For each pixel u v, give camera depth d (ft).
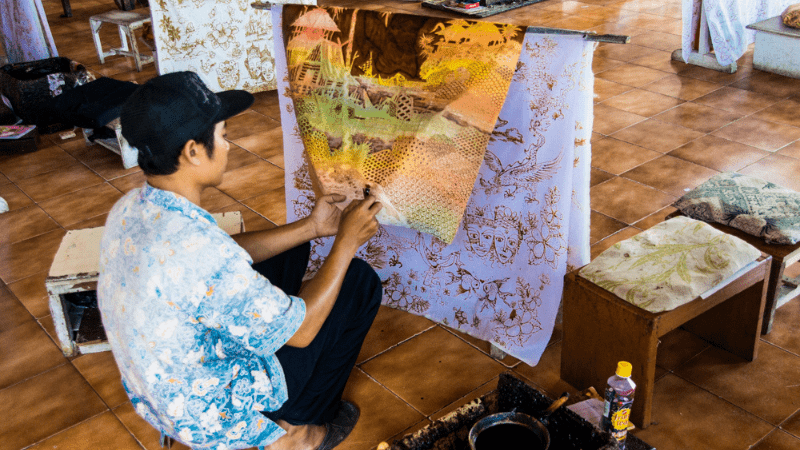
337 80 8.08
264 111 16.98
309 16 8.18
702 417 7.41
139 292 5.15
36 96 15.74
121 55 21.30
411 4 24.34
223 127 5.64
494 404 6.87
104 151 15.39
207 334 5.50
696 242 7.45
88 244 9.27
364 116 8.00
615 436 6.55
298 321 5.55
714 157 13.11
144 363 5.35
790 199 8.18
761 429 7.20
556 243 7.88
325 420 7.35
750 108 15.11
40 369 8.84
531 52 7.29
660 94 16.17
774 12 18.30
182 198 5.28
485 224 8.49
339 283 6.03
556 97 7.33
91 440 7.68
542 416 6.43
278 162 14.23
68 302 9.86
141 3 26.40
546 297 8.21
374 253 9.52
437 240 8.97
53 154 15.35
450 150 7.66
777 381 7.84
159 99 5.09
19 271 11.02
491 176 8.17
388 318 9.44
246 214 12.25
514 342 8.46
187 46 16.39
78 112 14.94
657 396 7.75
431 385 8.18
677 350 8.46
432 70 7.60
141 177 14.11
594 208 11.67
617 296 7.00
